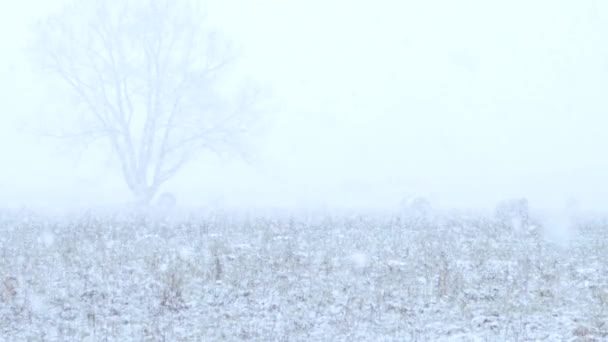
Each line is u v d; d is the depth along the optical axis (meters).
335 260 15.66
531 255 16.61
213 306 12.21
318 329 10.93
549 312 11.62
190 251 16.72
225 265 15.00
